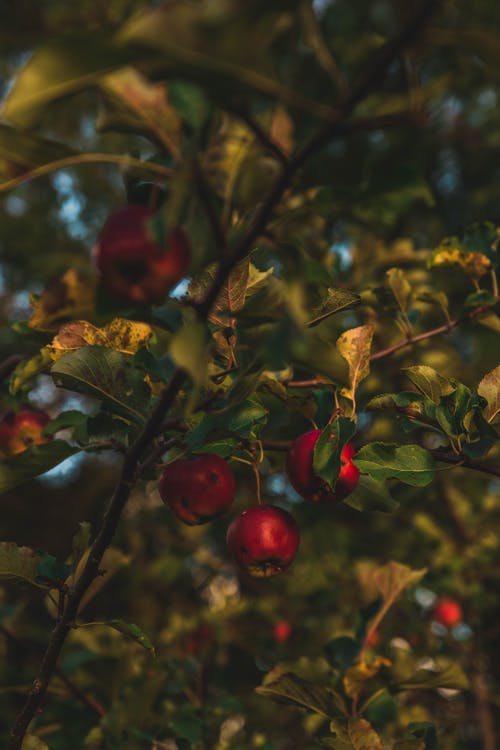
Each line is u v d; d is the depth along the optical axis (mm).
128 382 1312
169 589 2988
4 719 1896
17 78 1067
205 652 1996
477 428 1366
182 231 1160
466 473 2211
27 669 1705
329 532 2471
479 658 2129
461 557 2131
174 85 1165
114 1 2445
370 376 1890
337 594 2344
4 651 1794
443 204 3033
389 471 1338
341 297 1309
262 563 1346
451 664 1467
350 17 1838
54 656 1331
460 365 2213
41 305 1182
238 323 1266
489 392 1354
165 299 1175
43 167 1153
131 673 1655
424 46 1117
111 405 1316
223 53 1064
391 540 2414
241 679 2264
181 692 1790
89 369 1305
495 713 2336
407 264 2135
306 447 1332
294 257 1228
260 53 1072
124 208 1163
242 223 1227
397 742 1398
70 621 1321
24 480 1308
